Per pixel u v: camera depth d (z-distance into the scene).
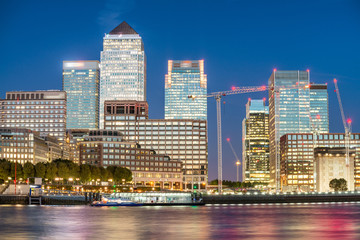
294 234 132.50
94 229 147.00
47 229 146.75
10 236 128.38
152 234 133.25
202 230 144.50
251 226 157.75
